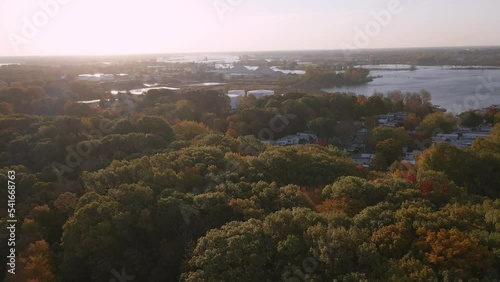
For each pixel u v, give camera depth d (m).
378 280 45.19
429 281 43.47
